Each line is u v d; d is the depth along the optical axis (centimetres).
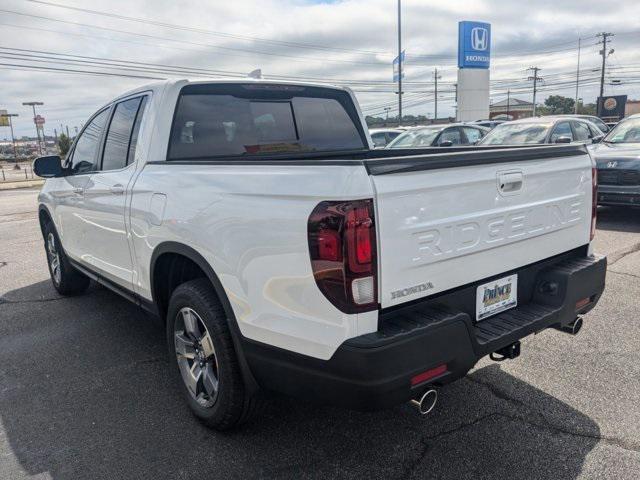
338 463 273
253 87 389
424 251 235
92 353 417
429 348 227
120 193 364
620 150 850
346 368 221
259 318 250
